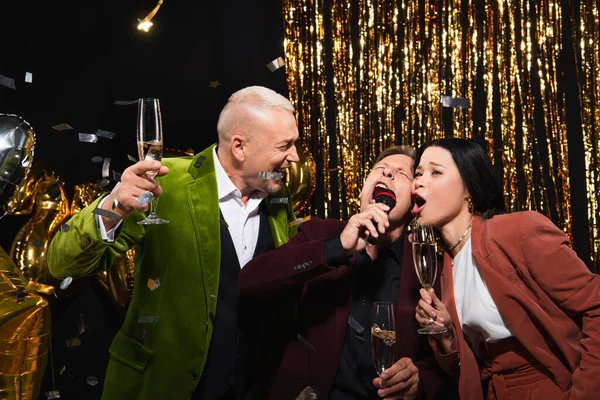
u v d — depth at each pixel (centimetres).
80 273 201
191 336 213
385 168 222
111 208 192
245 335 227
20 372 229
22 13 309
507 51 324
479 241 201
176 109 322
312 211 324
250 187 227
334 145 324
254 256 229
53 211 296
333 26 326
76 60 315
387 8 326
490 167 212
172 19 321
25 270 285
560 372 189
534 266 191
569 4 324
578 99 323
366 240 203
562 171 321
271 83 322
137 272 222
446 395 216
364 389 211
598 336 184
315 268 202
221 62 322
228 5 321
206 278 215
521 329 191
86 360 312
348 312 213
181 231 217
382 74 325
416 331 213
